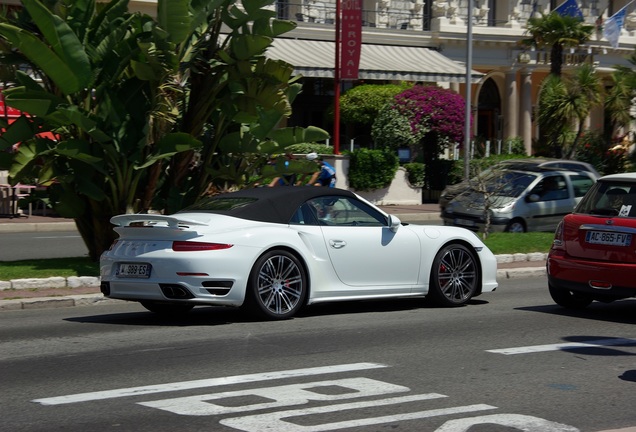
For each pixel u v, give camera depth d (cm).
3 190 3753
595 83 4834
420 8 5694
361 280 1538
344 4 4406
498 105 6284
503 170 2794
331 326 1441
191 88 2105
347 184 4556
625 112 4862
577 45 5388
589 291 1561
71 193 2069
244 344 1284
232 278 1396
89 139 2006
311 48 5088
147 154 2012
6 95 1869
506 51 5972
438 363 1173
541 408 962
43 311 1628
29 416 909
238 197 1530
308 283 1488
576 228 1591
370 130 5369
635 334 1418
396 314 1578
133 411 927
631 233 1515
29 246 2831
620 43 6338
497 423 898
